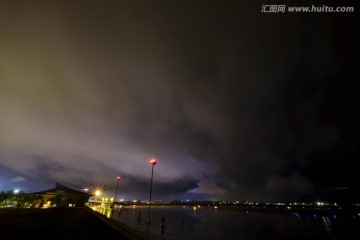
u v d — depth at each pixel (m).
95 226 22.00
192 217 122.06
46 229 18.20
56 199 70.62
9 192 59.62
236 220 114.69
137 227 30.88
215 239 34.75
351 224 104.00
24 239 13.46
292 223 108.06
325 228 84.12
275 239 48.56
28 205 62.16
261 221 114.44
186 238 25.56
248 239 42.38
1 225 19.23
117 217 43.78
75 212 44.59
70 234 16.33
